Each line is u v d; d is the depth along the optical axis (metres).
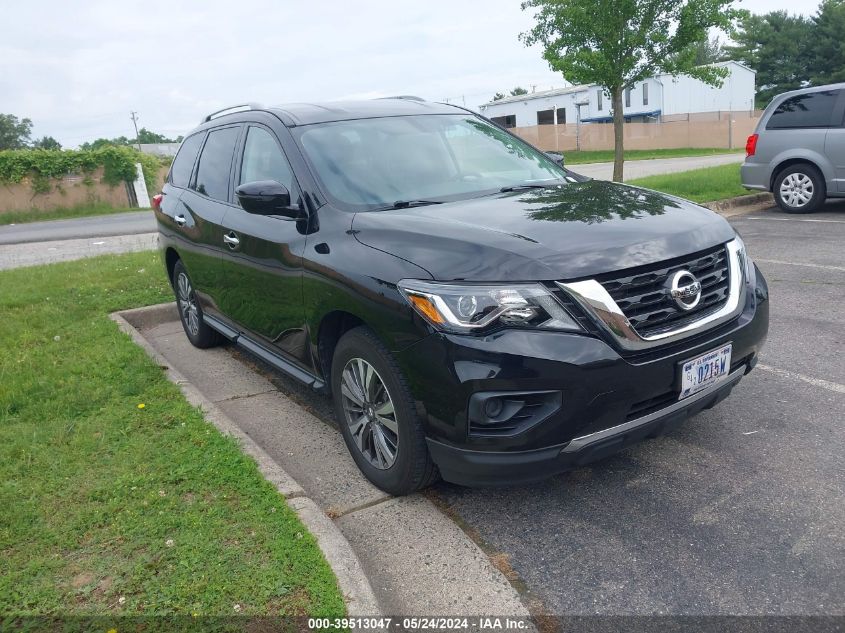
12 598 2.72
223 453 3.77
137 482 3.50
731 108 52.06
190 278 5.74
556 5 14.42
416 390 3.07
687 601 2.69
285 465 3.99
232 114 5.36
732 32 14.52
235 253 4.62
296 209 3.90
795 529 3.06
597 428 2.92
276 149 4.39
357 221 3.61
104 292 7.79
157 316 7.23
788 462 3.61
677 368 3.05
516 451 2.90
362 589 2.72
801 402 4.30
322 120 4.44
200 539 3.01
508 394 2.84
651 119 50.69
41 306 7.30
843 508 3.18
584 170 27.58
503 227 3.23
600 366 2.84
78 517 3.22
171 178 6.30
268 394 5.10
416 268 3.09
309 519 3.14
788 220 10.44
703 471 3.59
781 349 5.20
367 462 3.60
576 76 14.72
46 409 4.45
